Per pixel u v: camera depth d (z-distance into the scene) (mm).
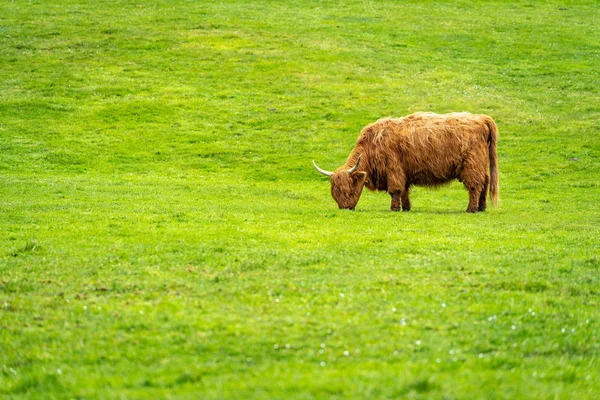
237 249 24500
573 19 86938
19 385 13797
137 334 16375
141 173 46344
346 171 34750
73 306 18391
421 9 90312
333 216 32312
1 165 46375
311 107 59344
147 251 24109
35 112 56531
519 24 84250
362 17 85438
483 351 15672
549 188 43062
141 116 56938
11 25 77250
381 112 58312
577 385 14047
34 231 27828
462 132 34562
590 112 58438
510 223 31219
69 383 13727
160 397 12859
